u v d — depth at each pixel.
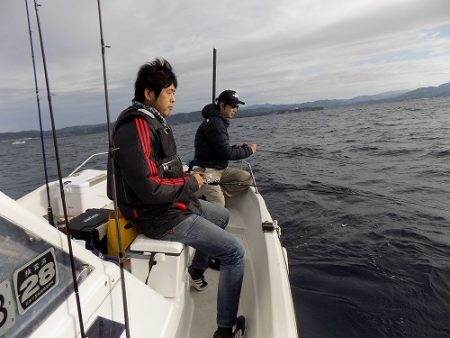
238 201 3.83
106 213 2.13
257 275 2.23
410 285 3.14
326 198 6.09
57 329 0.91
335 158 11.18
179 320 1.73
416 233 4.28
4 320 0.79
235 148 3.43
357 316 2.74
